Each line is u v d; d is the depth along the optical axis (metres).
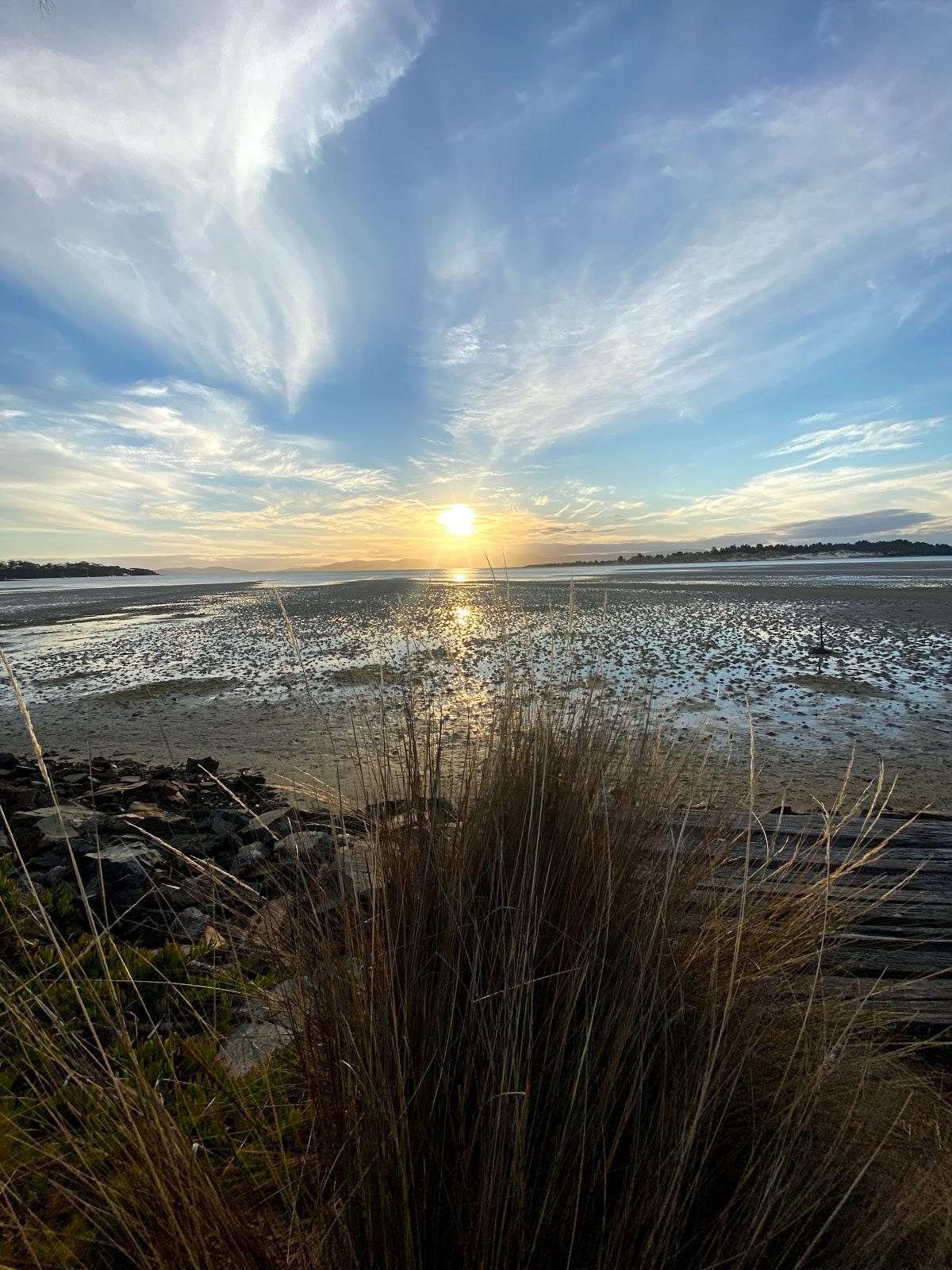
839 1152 1.50
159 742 8.44
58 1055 1.51
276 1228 1.41
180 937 3.24
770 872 2.90
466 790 2.07
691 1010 1.66
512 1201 1.23
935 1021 2.36
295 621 24.61
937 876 3.42
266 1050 2.03
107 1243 1.36
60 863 3.91
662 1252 1.23
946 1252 1.34
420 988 1.54
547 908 1.74
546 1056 1.41
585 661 12.48
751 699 9.71
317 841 2.57
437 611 25.94
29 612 34.25
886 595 28.50
